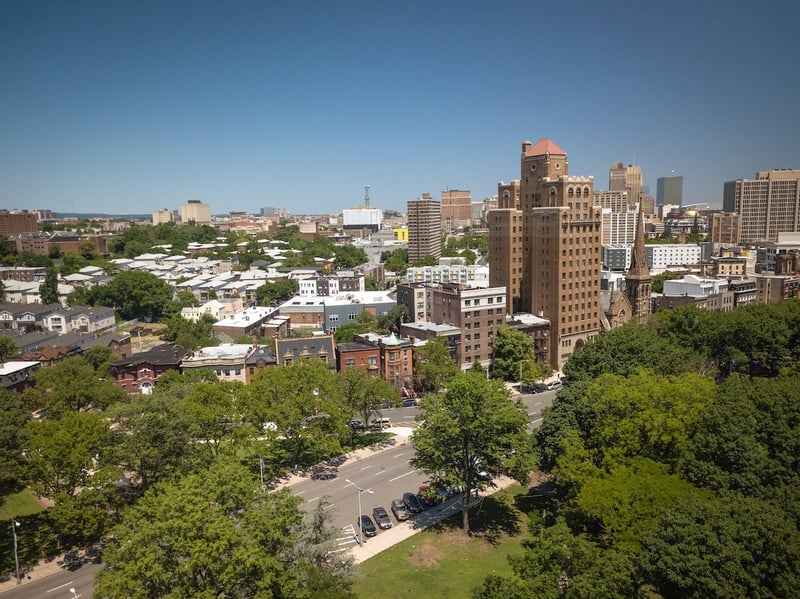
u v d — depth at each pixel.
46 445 73.50
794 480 65.62
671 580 53.22
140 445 78.94
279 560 56.88
